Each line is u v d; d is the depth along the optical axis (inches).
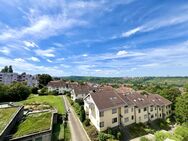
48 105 1935.3
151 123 1684.3
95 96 1462.8
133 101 1653.5
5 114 1168.2
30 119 1238.9
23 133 966.4
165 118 1895.9
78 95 2522.1
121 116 1429.6
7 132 940.0
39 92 3174.2
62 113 1749.5
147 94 2052.2
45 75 4537.4
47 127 1076.5
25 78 5044.3
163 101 1990.7
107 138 1161.4
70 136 1193.4
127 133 1333.7
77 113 1770.4
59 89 3454.7
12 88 2514.8
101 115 1285.7
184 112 1664.6
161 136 1196.5
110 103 1409.9
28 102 2223.2
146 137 1247.5
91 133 1239.5
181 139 1176.2
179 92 2267.5
